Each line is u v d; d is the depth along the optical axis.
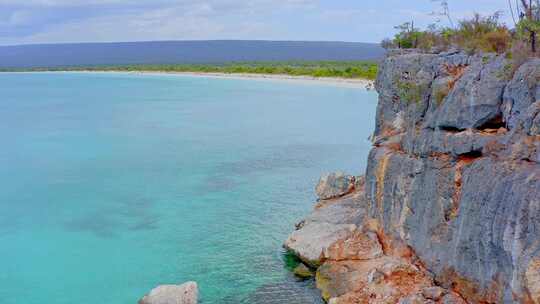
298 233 27.61
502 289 16.05
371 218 25.38
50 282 25.92
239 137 61.22
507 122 18.38
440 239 19.81
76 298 24.33
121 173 45.97
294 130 65.06
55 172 46.69
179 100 99.06
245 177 43.78
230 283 24.81
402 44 31.80
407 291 19.95
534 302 14.41
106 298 24.27
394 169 23.31
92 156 52.59
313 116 75.50
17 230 32.88
